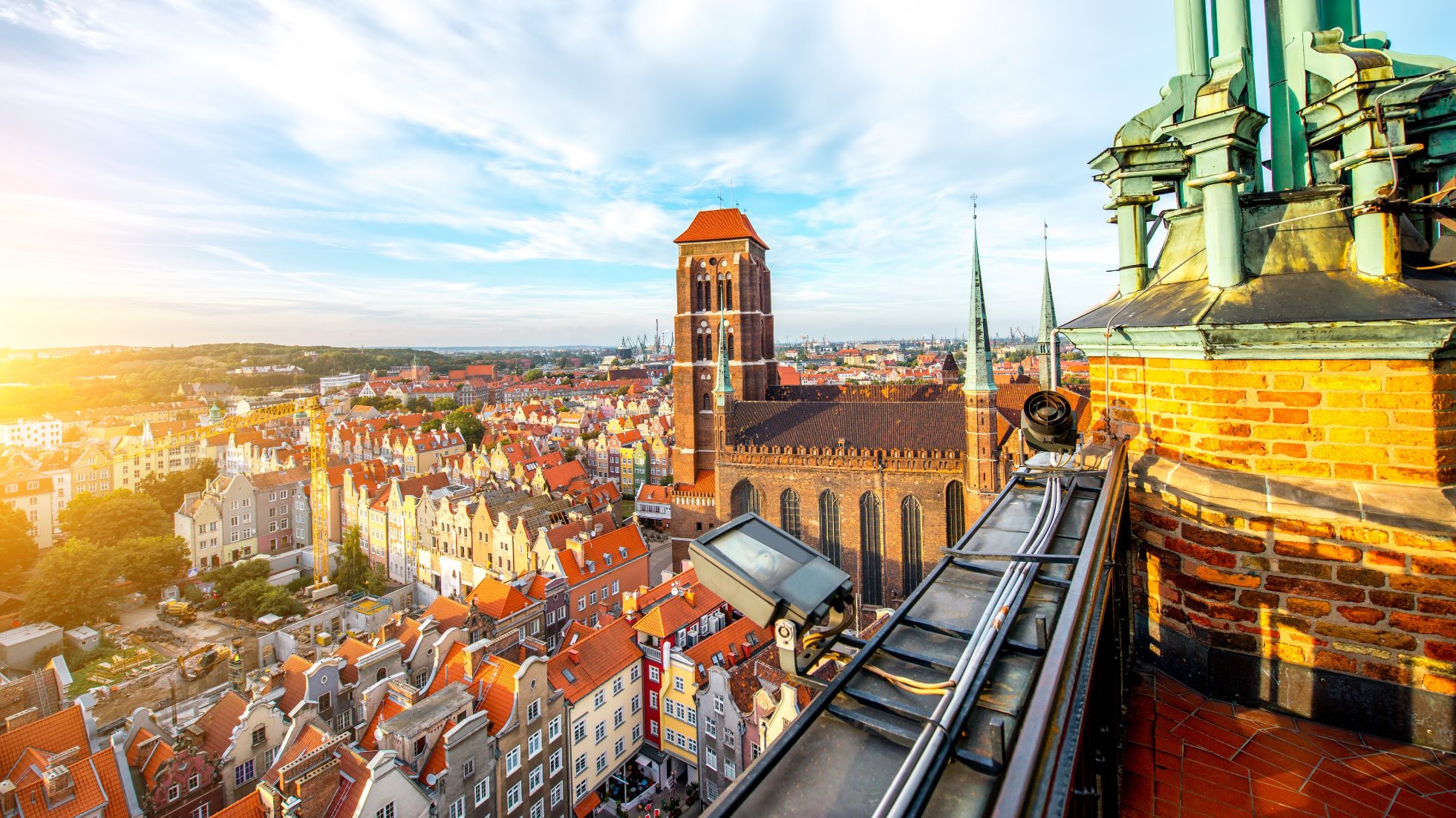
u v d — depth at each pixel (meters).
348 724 43.38
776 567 5.21
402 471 142.00
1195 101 6.91
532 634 59.22
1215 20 7.05
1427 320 5.30
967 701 3.76
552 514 81.69
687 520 75.50
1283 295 6.30
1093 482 8.58
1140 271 8.74
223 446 160.38
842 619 5.12
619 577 72.25
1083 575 4.39
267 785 32.22
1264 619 6.52
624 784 48.41
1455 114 6.43
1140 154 8.16
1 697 43.78
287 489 109.94
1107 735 5.23
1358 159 6.10
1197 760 5.89
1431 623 5.70
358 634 67.69
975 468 58.94
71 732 34.91
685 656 48.25
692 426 77.69
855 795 3.42
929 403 69.06
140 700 55.69
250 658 65.62
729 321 76.62
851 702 4.24
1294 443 6.36
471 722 37.00
